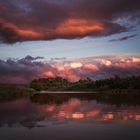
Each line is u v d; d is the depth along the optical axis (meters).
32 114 28.75
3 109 34.22
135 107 37.31
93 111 32.00
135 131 18.09
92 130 18.59
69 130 18.67
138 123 21.78
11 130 18.66
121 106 39.34
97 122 22.52
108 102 49.56
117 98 65.19
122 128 19.30
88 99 61.97
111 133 17.48
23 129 19.03
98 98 66.44
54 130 18.69
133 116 26.58
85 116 26.92
